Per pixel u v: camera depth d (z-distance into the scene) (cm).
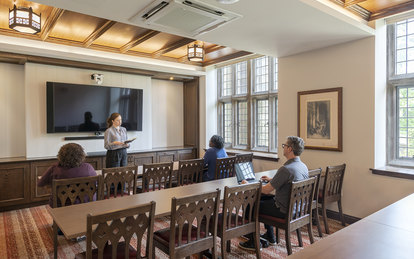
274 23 290
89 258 148
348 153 367
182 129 674
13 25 295
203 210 198
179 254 188
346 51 365
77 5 243
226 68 626
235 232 223
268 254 277
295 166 254
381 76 351
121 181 278
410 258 123
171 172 325
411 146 346
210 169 391
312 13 265
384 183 335
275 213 259
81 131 494
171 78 622
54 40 445
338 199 346
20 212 409
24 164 425
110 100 527
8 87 462
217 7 249
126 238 163
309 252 130
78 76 500
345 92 368
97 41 471
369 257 124
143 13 258
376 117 343
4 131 459
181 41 462
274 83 521
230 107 620
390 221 170
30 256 276
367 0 311
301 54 418
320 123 394
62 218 186
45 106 468
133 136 568
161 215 195
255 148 557
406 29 347
